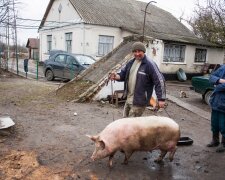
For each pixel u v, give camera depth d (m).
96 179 4.38
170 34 25.83
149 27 25.45
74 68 14.83
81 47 22.38
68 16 24.33
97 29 22.64
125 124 4.50
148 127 4.54
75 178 4.37
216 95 5.80
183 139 6.45
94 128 6.95
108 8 25.33
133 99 5.09
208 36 28.30
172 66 23.64
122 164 4.92
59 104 9.23
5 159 4.85
